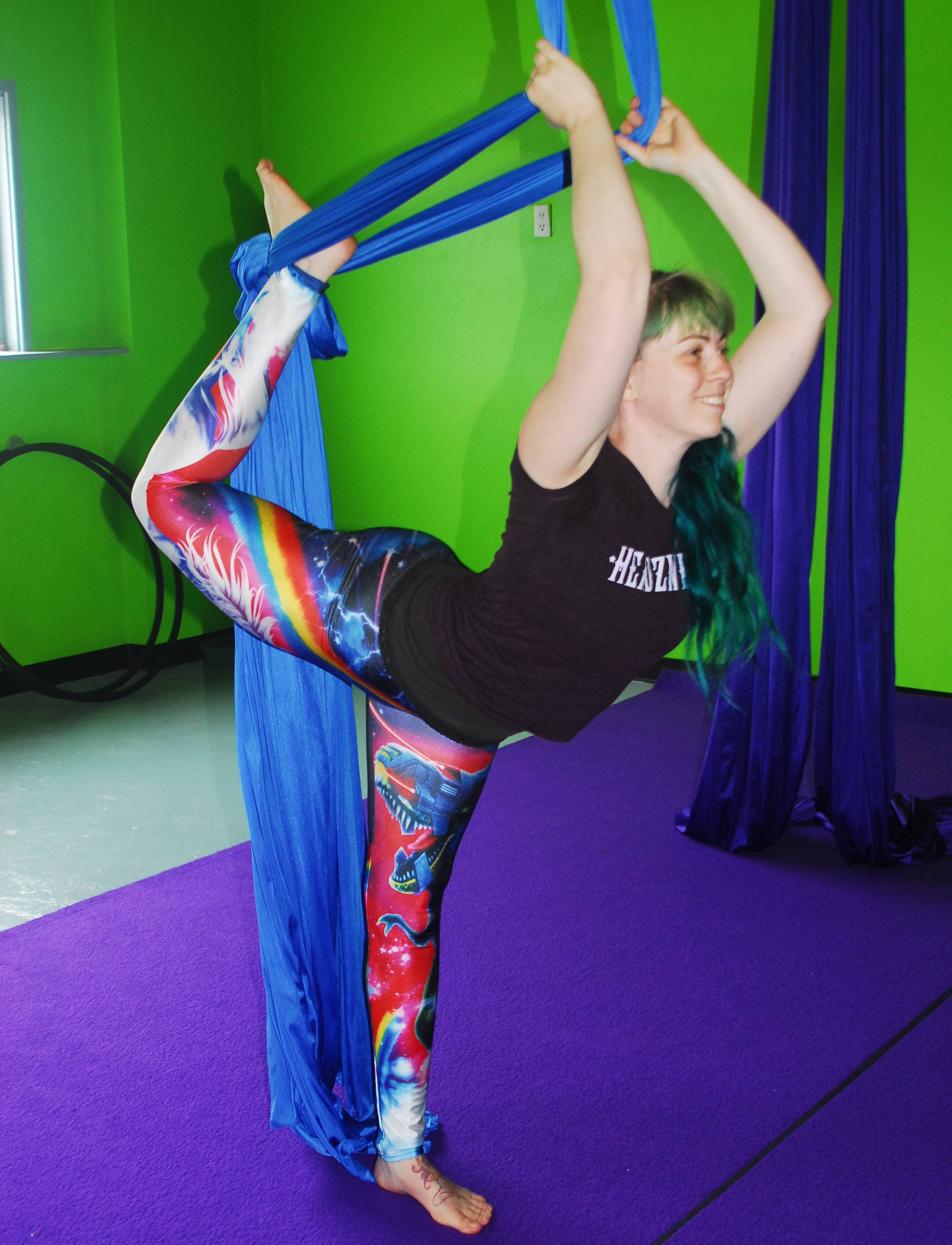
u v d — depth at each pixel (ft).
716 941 9.33
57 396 16.10
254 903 9.93
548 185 5.73
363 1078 7.07
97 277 16.46
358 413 18.21
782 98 9.95
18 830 11.60
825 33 10.03
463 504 17.58
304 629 5.51
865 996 8.52
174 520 5.65
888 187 9.95
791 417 10.36
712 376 4.71
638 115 5.16
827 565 10.80
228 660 17.31
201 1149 6.91
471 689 5.16
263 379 5.81
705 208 14.75
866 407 10.16
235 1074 7.62
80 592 16.69
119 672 17.25
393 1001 6.27
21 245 15.26
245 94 17.76
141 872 10.61
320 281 5.81
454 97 16.49
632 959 9.04
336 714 6.70
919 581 14.43
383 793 6.04
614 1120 7.15
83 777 13.08
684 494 4.89
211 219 17.44
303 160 17.94
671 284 4.76
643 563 4.85
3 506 15.62
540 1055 7.81
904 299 10.20
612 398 4.35
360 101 17.26
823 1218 6.32
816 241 10.25
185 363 17.34
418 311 17.29
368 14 16.89
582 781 12.72
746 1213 6.36
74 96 15.80
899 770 13.08
